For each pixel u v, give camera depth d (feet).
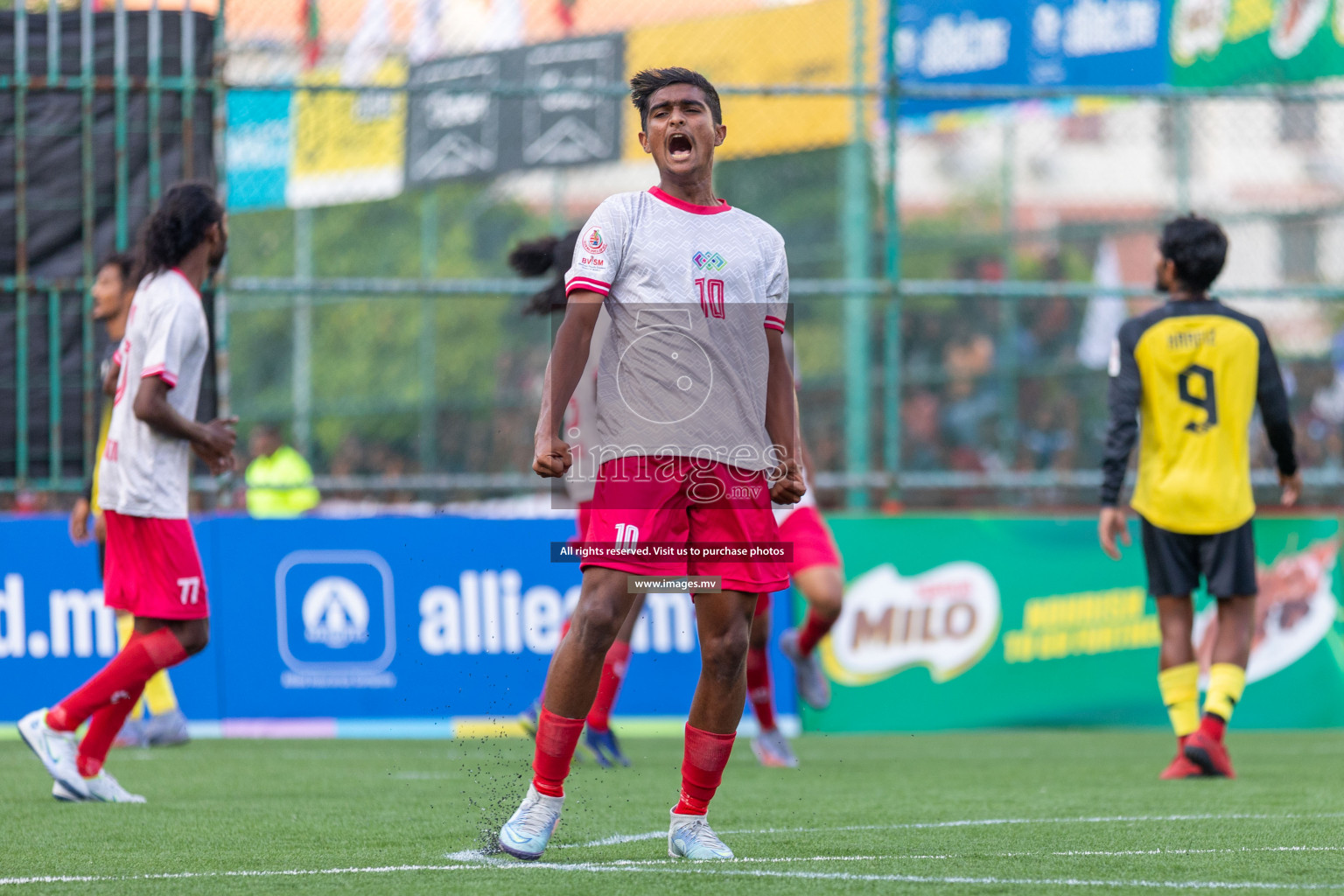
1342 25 108.27
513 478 89.56
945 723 91.97
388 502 119.85
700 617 37.63
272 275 160.76
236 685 88.28
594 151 120.26
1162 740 87.04
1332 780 62.69
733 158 126.00
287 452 122.01
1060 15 120.67
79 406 86.74
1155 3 119.24
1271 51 111.65
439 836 43.78
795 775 66.39
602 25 120.67
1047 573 93.66
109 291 69.56
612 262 37.35
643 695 90.68
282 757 75.36
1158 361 64.95
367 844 41.86
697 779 38.50
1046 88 90.79
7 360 86.58
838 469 155.63
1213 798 55.47
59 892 33.27
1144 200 155.02
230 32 99.40
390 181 122.01
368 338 172.04
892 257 90.58
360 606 88.79
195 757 75.05
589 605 36.78
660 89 38.42
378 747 81.46
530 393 165.07
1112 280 161.68
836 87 89.81
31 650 86.43
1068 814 50.24
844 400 153.69
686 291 37.24
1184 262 65.62
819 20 122.93
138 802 53.83
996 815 50.16
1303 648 94.43
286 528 89.04
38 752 53.42
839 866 36.76
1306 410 137.59
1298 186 145.89
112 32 86.69
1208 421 64.54
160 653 53.67
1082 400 154.61
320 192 122.31
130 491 52.65
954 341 167.63
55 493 87.45
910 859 38.27
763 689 71.61
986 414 160.86
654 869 36.06
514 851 37.55
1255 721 93.66
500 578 89.45
